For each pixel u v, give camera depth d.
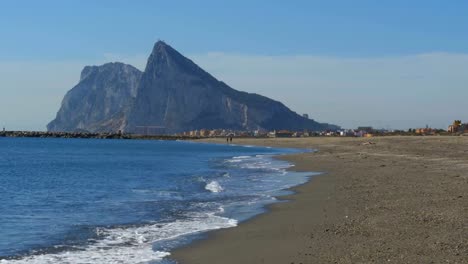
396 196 22.66
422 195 22.48
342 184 29.73
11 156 85.19
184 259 12.98
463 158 51.31
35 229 17.62
